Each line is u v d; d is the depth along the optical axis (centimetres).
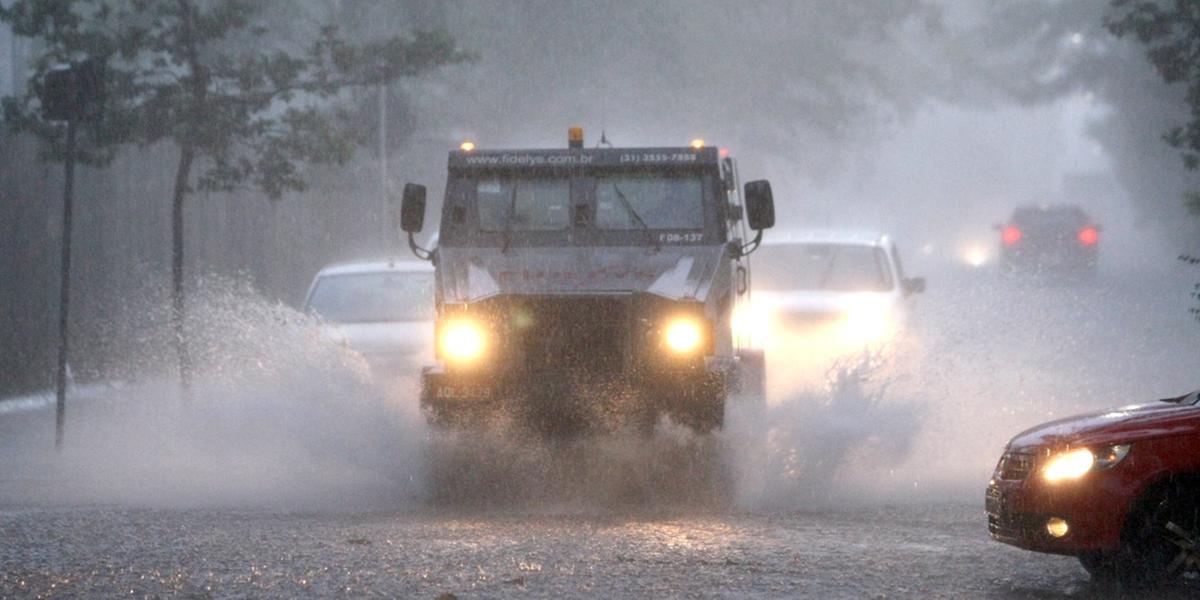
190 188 6038
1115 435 2711
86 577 2853
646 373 3966
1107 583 2784
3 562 3009
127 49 5972
